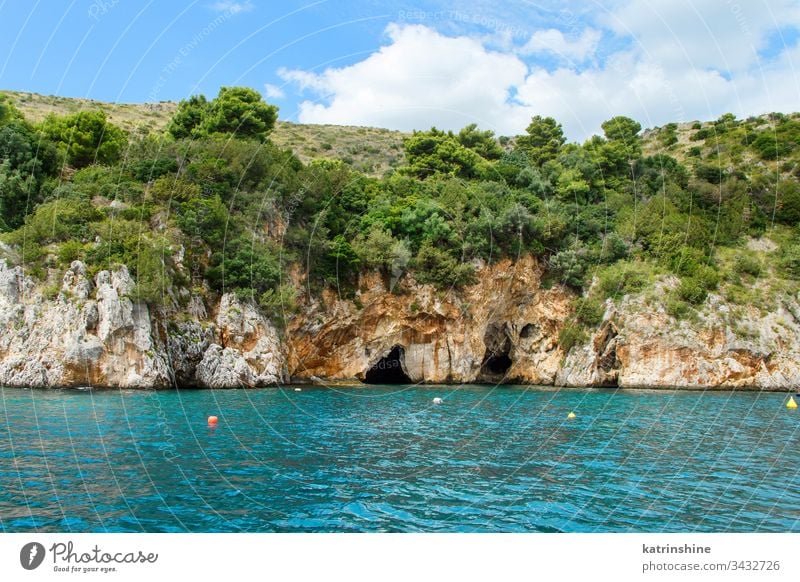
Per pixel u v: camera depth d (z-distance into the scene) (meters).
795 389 52.47
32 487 14.86
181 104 66.25
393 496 15.31
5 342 36.72
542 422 29.33
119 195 44.47
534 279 59.62
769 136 81.25
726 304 55.97
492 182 64.06
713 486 16.81
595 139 80.12
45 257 39.19
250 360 43.81
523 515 14.01
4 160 48.28
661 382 53.06
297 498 14.86
